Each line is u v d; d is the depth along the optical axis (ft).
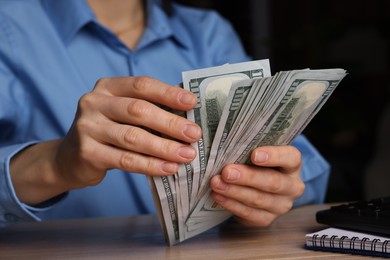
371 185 11.57
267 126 2.83
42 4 5.24
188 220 3.09
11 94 4.85
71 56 5.16
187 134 2.71
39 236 3.58
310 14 17.88
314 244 2.89
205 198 3.04
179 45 5.67
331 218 3.13
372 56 18.11
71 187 3.35
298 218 3.91
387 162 11.62
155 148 2.74
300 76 2.63
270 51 15.87
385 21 18.37
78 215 4.97
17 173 3.41
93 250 3.11
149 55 5.44
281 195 3.24
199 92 2.79
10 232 3.73
